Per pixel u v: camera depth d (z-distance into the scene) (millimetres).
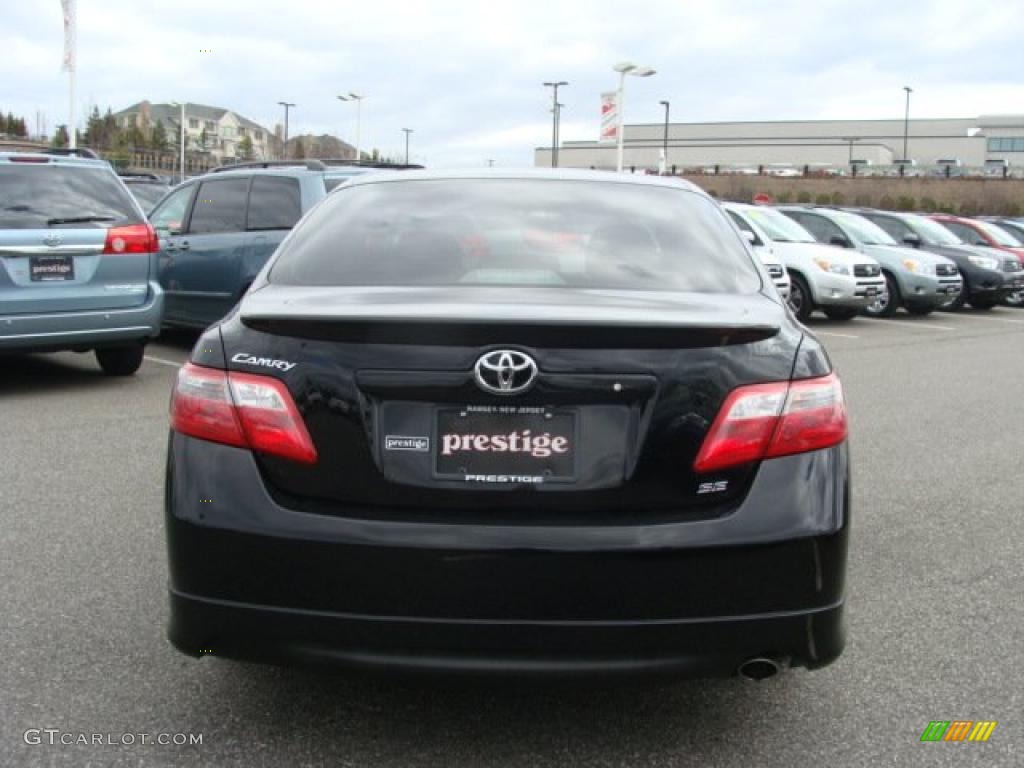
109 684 3346
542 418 2648
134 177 18391
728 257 3498
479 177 3898
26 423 7070
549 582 2592
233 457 2730
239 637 2695
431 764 2910
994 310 21188
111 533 4816
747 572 2637
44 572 4309
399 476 2664
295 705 3234
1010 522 5422
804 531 2666
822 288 16234
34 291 7723
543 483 2652
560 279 3244
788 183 81125
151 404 7793
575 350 2648
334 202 3785
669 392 2664
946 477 6371
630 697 3342
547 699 3314
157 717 3145
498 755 2965
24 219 7691
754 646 2660
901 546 4988
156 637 3703
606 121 32875
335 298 2957
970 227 22688
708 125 116125
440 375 2641
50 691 3291
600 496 2656
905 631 3936
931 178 76812
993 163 110250
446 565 2594
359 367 2672
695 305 2977
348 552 2609
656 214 3684
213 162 62156
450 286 3146
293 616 2646
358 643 2633
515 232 3492
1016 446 7301
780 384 2736
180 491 2758
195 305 9906
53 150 8633
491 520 2635
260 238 9172
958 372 11172
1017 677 3549
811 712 3270
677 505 2672
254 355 2758
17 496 5367
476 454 2654
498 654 2613
